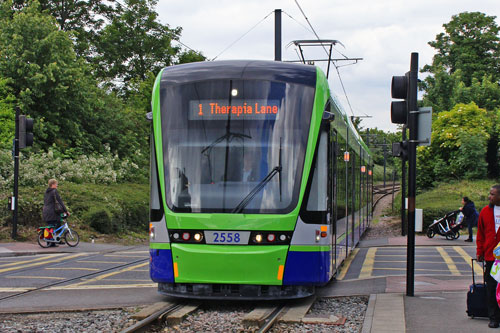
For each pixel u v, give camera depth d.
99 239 20.52
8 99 25.33
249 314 8.14
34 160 23.69
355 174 15.73
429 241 21.95
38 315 8.45
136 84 39.97
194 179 9.04
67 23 42.72
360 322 8.20
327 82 9.83
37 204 20.25
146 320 7.76
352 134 14.63
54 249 17.08
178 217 8.90
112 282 11.41
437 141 34.56
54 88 26.84
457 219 22.52
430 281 11.50
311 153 9.08
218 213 8.80
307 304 9.25
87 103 29.84
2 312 8.52
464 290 10.23
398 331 7.10
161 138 9.34
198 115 9.27
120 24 43.94
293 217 8.78
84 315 8.45
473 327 7.30
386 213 39.00
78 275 12.30
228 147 9.07
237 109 9.20
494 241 7.30
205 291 8.79
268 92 9.23
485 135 33.50
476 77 48.41
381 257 16.70
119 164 30.03
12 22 27.25
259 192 8.87
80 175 25.34
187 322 8.07
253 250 8.66
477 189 30.56
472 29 50.62
